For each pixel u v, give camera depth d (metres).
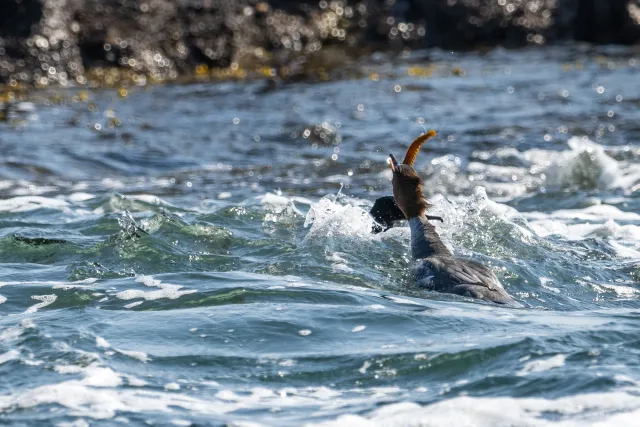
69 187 52.19
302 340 22.48
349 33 105.44
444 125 68.75
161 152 62.34
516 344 21.50
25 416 18.22
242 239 33.03
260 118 72.94
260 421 18.00
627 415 17.83
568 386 19.17
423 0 109.00
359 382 20.06
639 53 103.00
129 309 25.25
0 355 21.38
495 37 110.06
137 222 34.59
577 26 110.94
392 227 32.59
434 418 17.92
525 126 67.31
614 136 62.66
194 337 22.70
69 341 22.30
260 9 100.44
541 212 41.72
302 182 52.94
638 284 29.05
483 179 51.38
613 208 41.91
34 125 68.94
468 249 31.30
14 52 85.06
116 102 78.38
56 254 31.52
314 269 29.11
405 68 95.44
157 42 92.00
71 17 88.44
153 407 18.69
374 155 60.59
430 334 22.77
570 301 27.14
